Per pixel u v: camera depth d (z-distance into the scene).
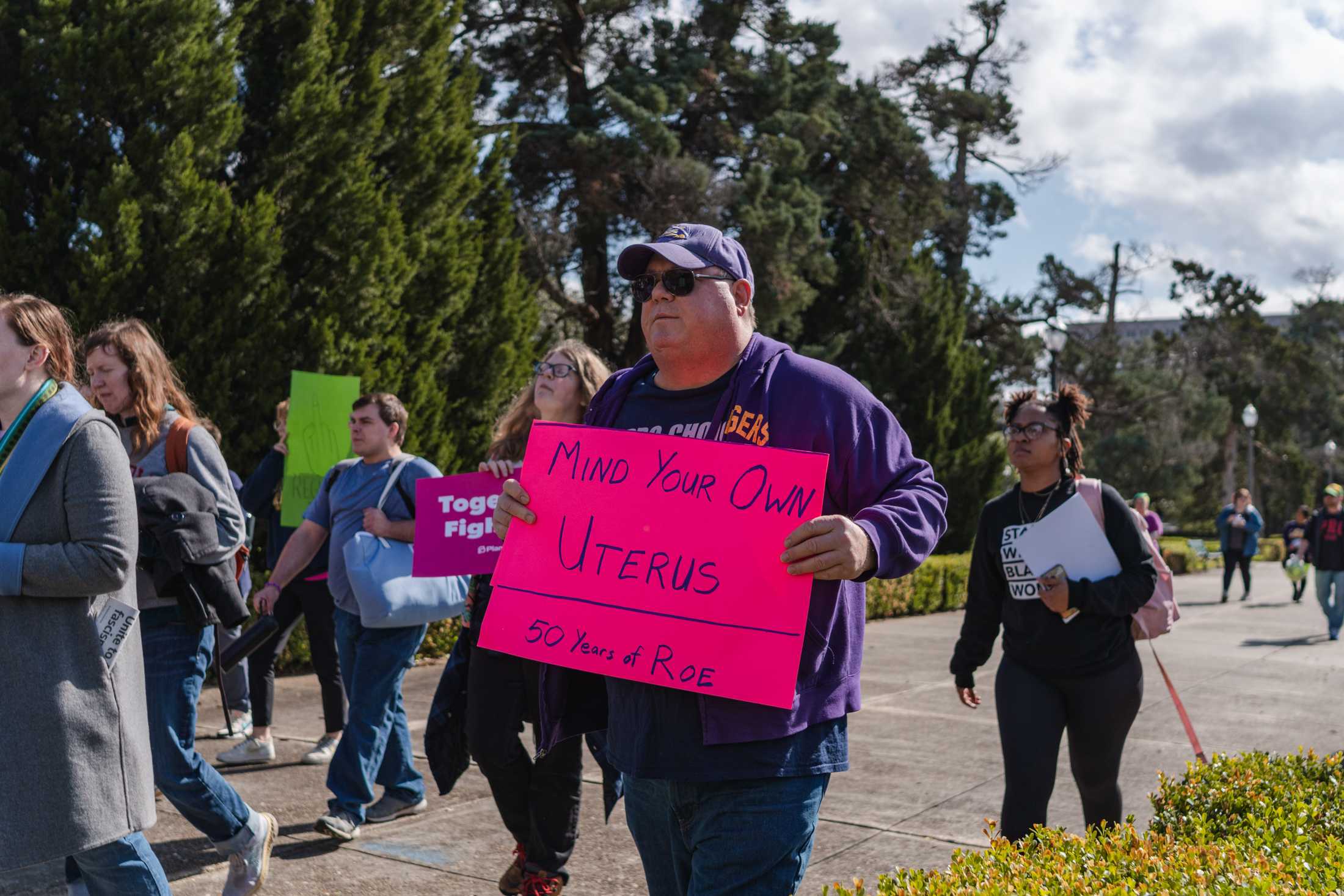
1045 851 2.82
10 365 2.66
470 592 3.85
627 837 4.60
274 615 5.89
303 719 6.92
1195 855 2.71
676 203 17.53
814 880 4.05
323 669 5.88
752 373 2.29
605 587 2.24
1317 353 69.50
